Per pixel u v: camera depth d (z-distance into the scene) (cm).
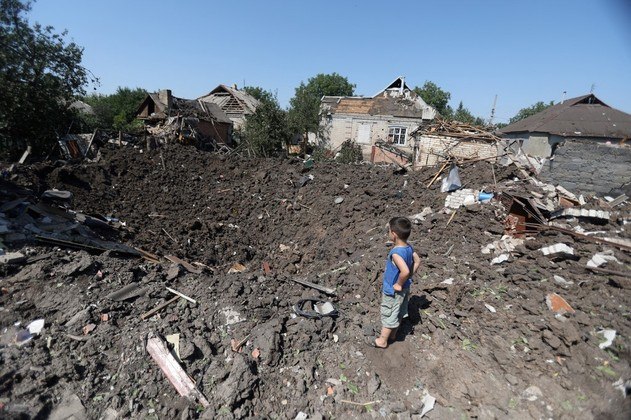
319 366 323
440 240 582
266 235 895
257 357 322
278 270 700
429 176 1016
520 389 283
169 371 297
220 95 3203
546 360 305
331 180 1119
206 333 347
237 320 369
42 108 1440
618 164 691
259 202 1055
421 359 323
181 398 279
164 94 2109
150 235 749
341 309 413
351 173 1166
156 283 419
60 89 1496
